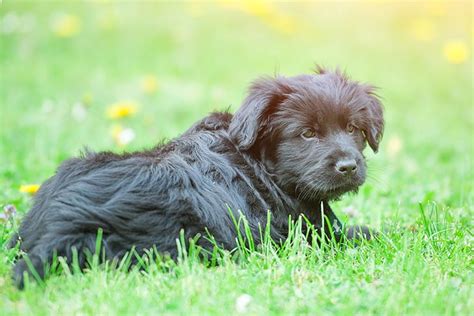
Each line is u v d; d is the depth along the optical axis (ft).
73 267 18.89
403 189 33.55
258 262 20.24
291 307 17.28
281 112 22.98
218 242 20.79
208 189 21.33
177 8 82.12
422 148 45.11
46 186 21.95
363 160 23.47
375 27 84.79
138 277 18.93
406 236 22.53
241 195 22.00
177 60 67.00
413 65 73.72
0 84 54.80
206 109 51.16
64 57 65.21
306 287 18.63
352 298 17.83
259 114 22.68
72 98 51.93
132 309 16.89
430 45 80.48
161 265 19.34
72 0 80.38
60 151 38.50
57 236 19.12
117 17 77.20
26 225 21.62
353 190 23.66
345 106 23.21
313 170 22.62
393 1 92.07
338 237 24.35
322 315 16.84
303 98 22.91
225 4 83.46
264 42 75.15
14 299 17.65
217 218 20.98
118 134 37.06
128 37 72.38
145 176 20.68
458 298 17.97
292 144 22.88
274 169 23.25
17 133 42.39
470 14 89.25
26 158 36.88
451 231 24.41
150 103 51.93
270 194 22.88
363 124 24.17
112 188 20.33
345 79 24.57
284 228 23.04
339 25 84.64
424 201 30.32
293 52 72.90
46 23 72.54
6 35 68.44
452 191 32.83
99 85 56.34
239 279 19.06
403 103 60.95
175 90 56.75
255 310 17.10
